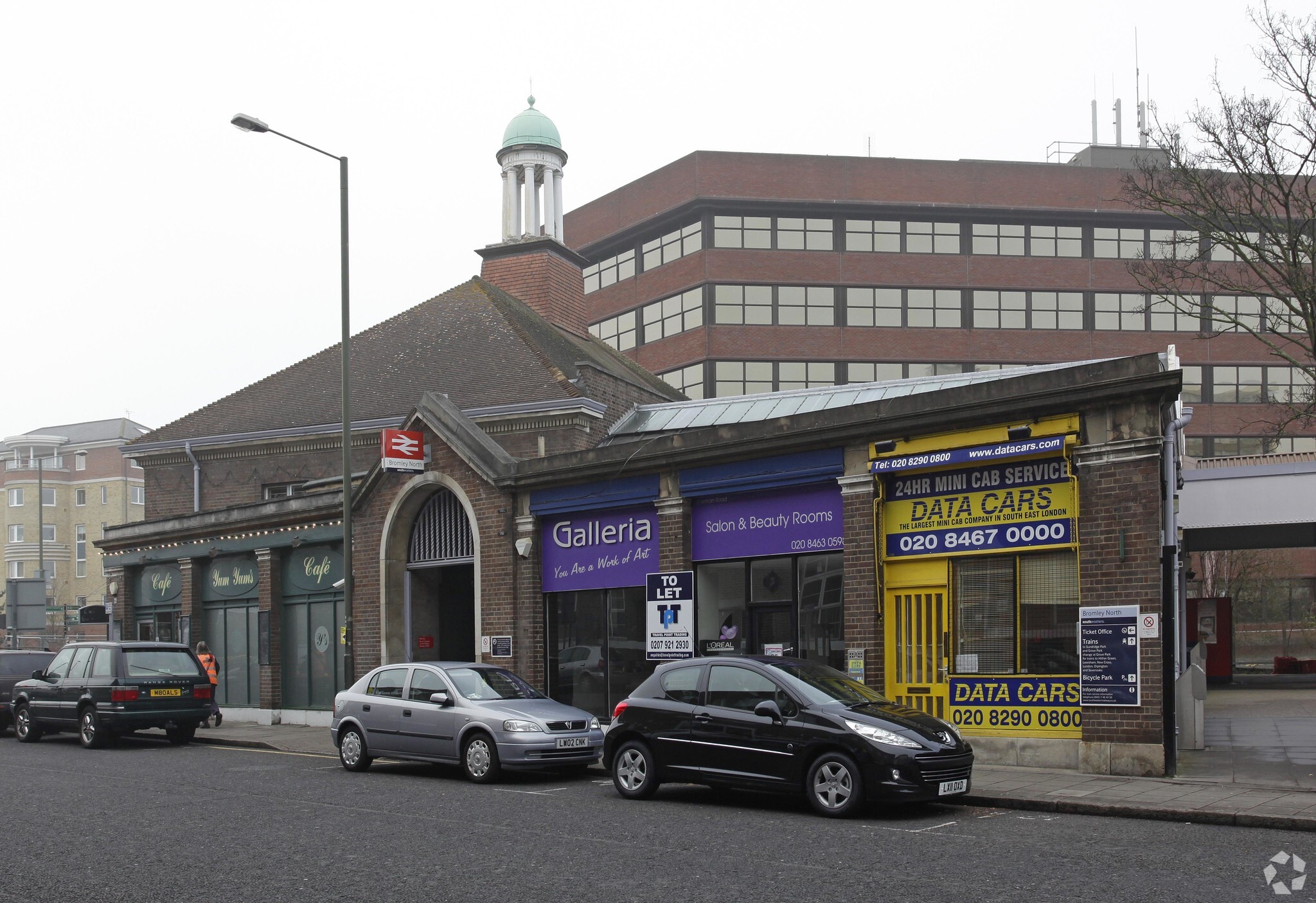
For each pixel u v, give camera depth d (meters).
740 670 12.74
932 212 56.41
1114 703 14.08
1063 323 56.62
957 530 15.76
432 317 32.44
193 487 30.47
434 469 22.47
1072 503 14.73
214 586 27.78
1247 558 49.34
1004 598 15.36
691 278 55.72
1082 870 8.83
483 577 21.47
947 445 15.72
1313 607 55.12
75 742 22.25
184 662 21.58
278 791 14.12
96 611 33.25
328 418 28.69
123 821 11.67
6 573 80.19
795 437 17.12
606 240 59.56
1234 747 17.14
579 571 20.33
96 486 81.38
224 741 21.48
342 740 16.61
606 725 19.73
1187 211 24.02
